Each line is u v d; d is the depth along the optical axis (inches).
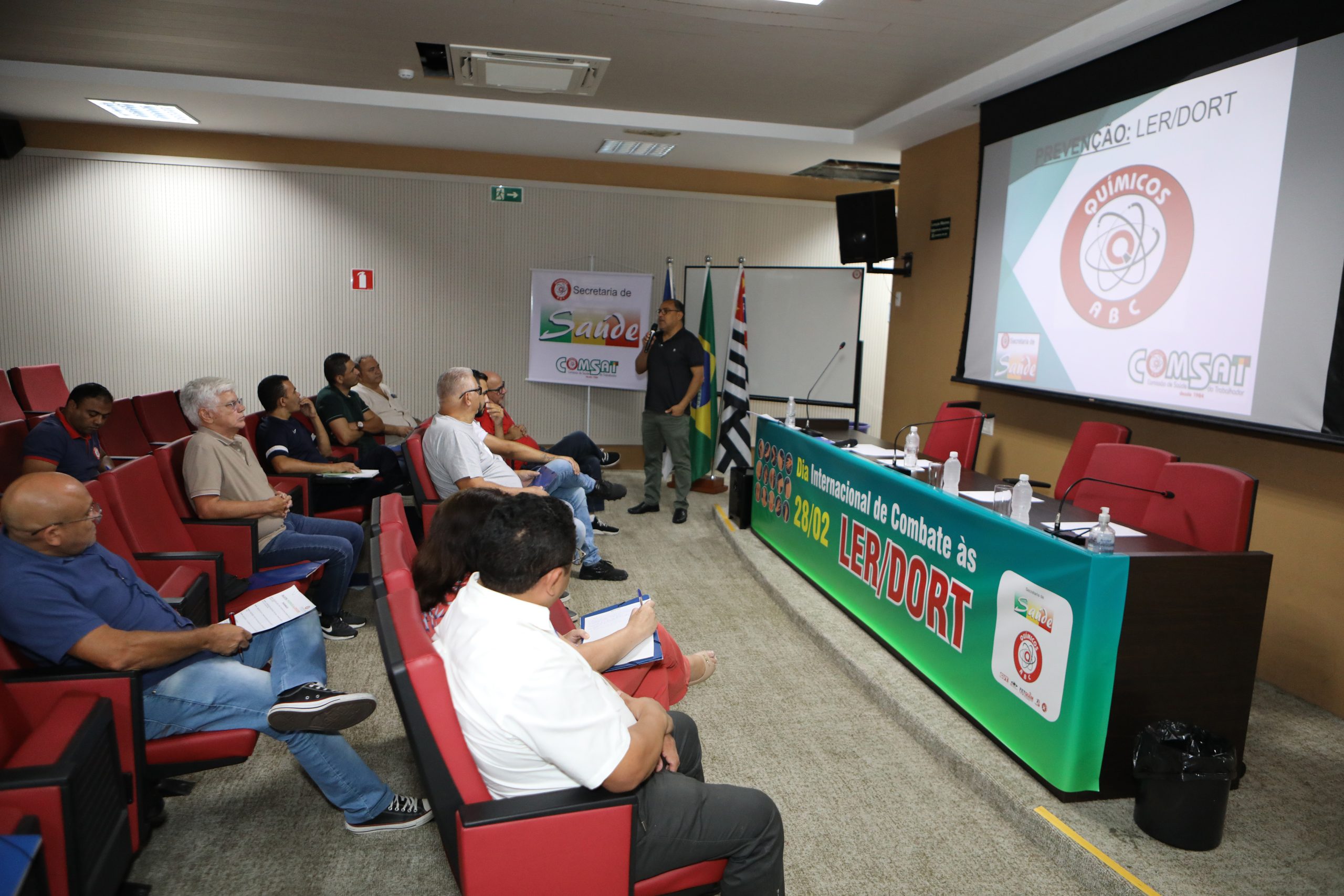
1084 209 166.9
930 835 90.0
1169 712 90.3
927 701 115.0
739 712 117.6
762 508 197.2
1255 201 129.6
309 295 281.7
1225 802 83.6
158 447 186.5
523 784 58.2
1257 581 89.4
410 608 62.3
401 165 280.5
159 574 103.0
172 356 276.5
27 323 267.0
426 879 80.8
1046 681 92.2
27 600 70.5
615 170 294.8
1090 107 163.9
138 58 191.6
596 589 170.2
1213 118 136.6
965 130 216.7
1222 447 140.9
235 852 83.7
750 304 265.3
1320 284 119.9
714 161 281.3
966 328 209.9
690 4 147.3
